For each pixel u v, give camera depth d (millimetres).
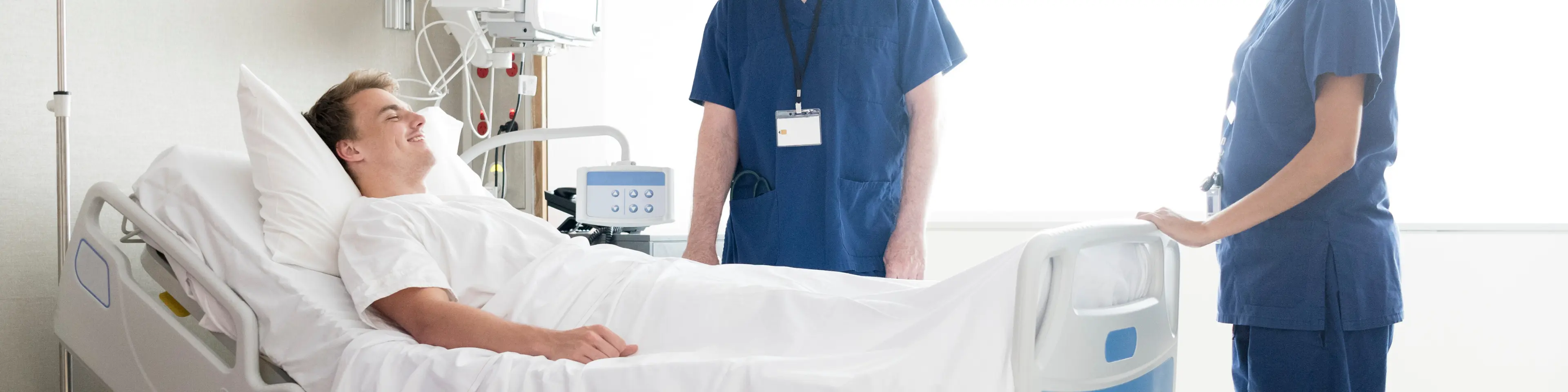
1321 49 1348
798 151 1859
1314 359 1414
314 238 1599
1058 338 1164
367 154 1743
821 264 1850
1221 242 1554
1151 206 2641
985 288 1208
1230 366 2531
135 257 2145
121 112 2092
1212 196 1577
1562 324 2414
